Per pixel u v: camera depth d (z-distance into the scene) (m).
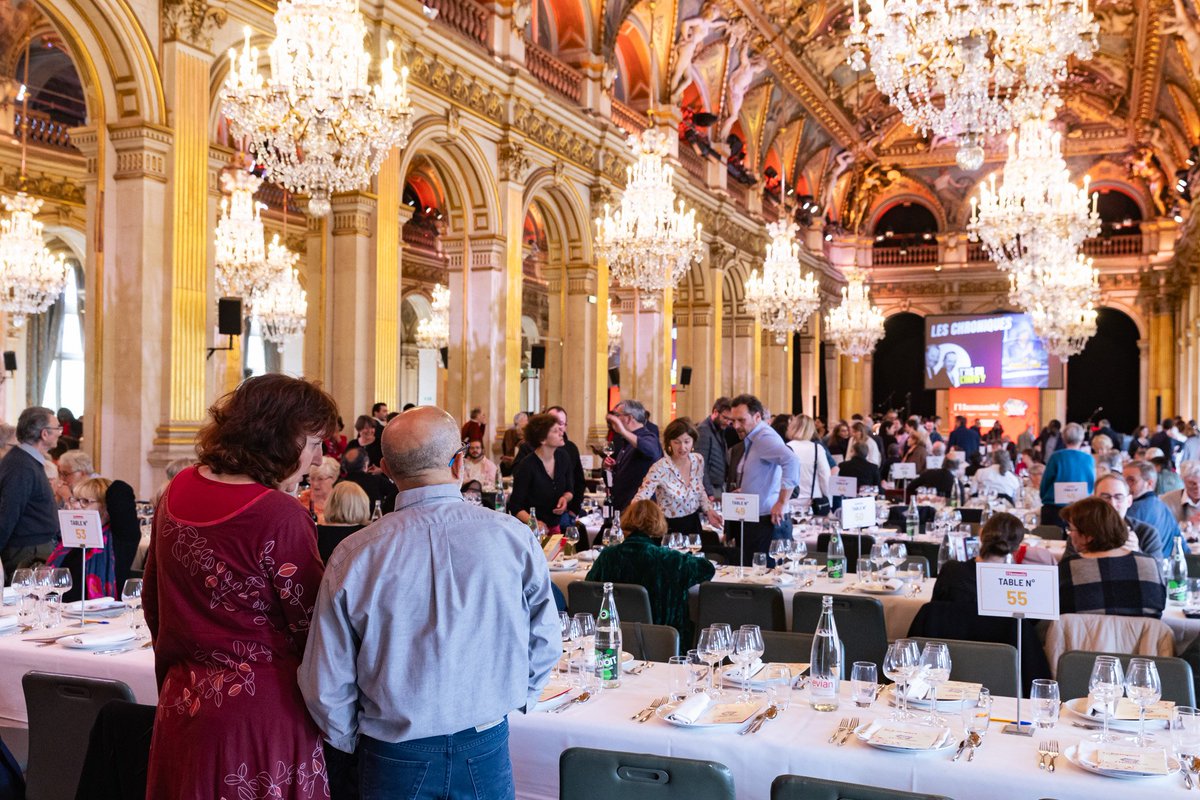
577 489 9.42
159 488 9.44
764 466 8.66
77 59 10.09
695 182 23.67
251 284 17.08
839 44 25.97
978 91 9.80
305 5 8.39
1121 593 5.37
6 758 3.56
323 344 13.09
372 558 2.67
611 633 4.23
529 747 3.73
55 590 5.20
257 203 17.14
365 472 10.11
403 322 28.09
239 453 2.77
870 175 36.41
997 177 35.22
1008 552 5.53
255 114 8.66
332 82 8.45
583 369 18.89
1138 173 33.16
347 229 13.03
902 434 22.64
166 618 2.72
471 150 15.38
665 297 21.73
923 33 9.41
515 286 16.44
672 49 20.94
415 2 13.53
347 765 3.11
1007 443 23.86
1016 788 3.17
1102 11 23.97
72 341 20.77
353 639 2.68
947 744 3.42
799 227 32.22
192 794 2.58
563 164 17.95
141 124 10.01
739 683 4.18
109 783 3.24
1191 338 29.42
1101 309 35.50
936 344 33.97
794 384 32.25
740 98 25.03
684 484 8.29
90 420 10.32
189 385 10.48
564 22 18.91
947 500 12.68
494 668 2.75
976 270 35.81
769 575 7.31
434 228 27.23
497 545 2.78
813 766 3.40
